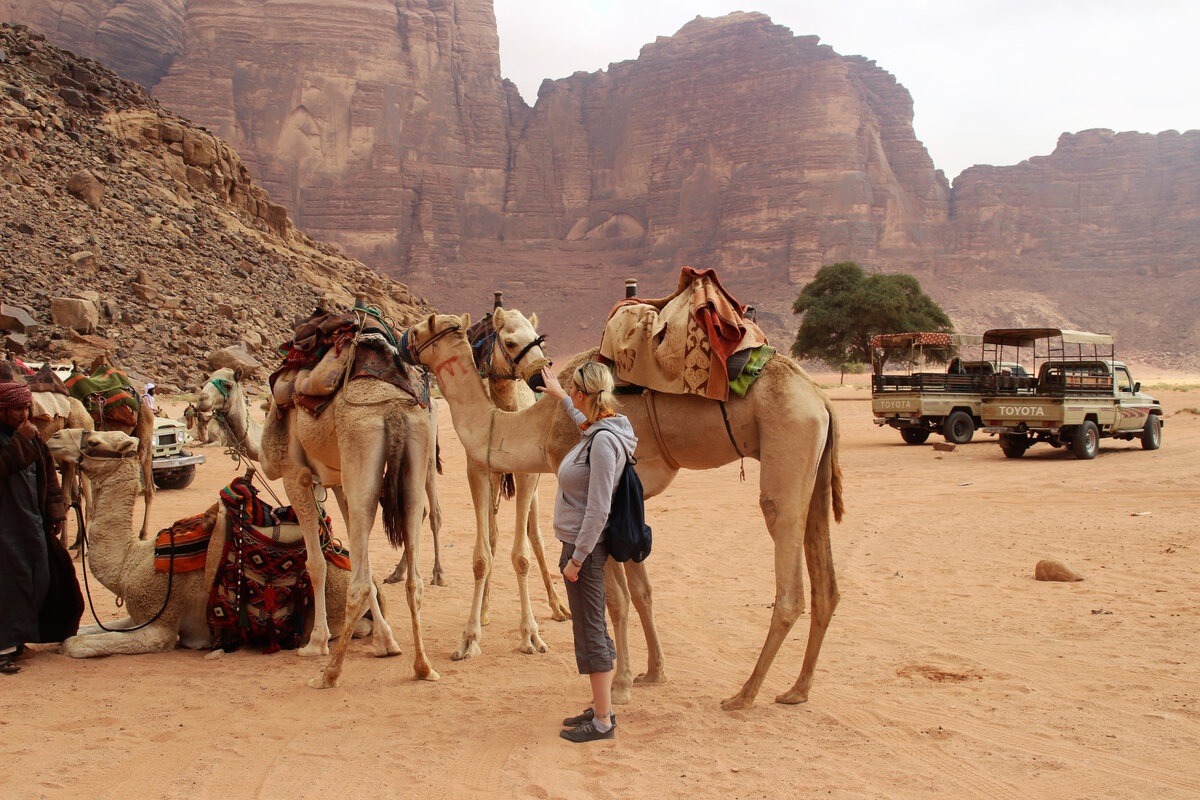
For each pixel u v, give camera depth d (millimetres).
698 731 5266
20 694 5914
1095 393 20734
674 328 5980
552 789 4492
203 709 5695
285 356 6996
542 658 6887
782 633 5613
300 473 6852
